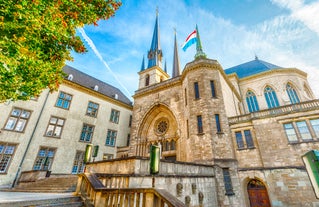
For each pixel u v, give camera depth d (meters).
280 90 28.61
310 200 13.03
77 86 25.69
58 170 20.72
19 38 4.79
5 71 5.00
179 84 24.25
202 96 18.98
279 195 14.23
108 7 7.12
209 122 17.42
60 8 5.75
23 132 19.14
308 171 2.91
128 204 5.29
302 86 28.17
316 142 14.29
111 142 28.05
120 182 7.83
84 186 7.25
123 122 31.23
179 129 21.38
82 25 6.68
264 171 15.32
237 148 17.42
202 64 20.55
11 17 4.46
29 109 20.23
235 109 24.84
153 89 26.55
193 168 12.29
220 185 14.45
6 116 18.45
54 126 21.92
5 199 6.12
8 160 17.70
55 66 7.02
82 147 23.88
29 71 5.95
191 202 10.43
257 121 17.34
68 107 24.12
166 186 9.08
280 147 15.53
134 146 24.75
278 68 30.02
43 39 5.87
